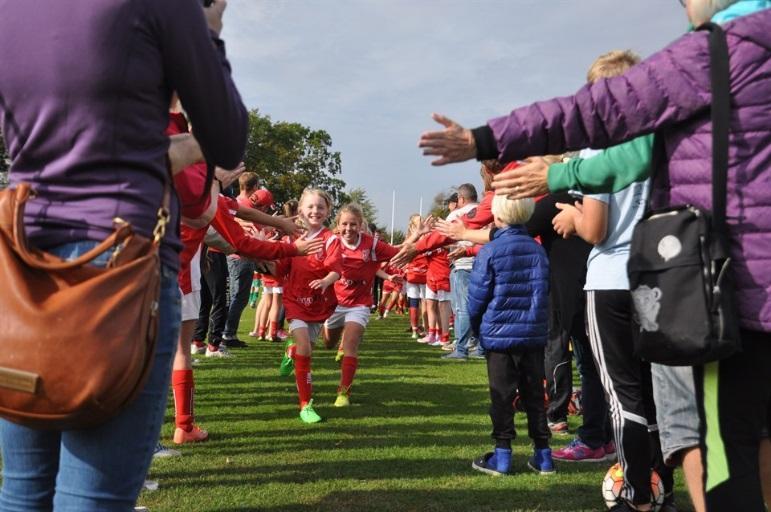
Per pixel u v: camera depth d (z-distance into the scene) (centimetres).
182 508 308
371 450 420
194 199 282
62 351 131
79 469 146
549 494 347
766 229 171
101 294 136
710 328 170
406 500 330
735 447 178
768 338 177
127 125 148
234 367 770
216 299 867
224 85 160
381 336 1270
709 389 181
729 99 172
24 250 138
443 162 200
